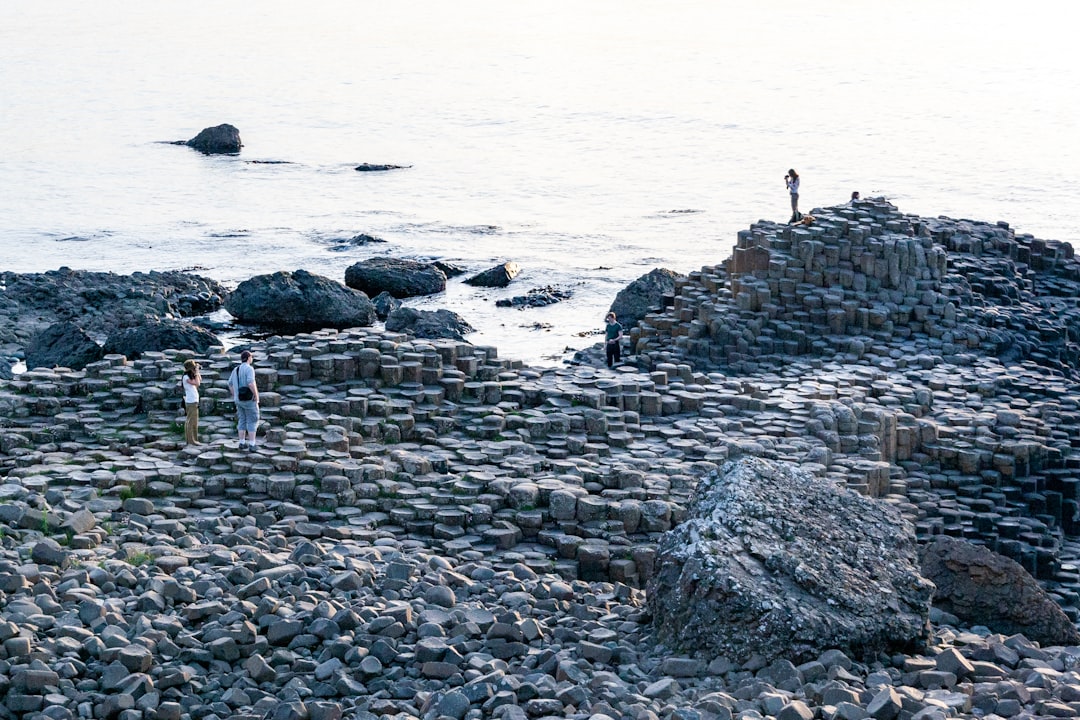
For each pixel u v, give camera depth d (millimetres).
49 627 20641
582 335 67562
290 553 26203
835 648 20125
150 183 127750
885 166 130000
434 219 106625
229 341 67750
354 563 24703
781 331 55344
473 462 34000
